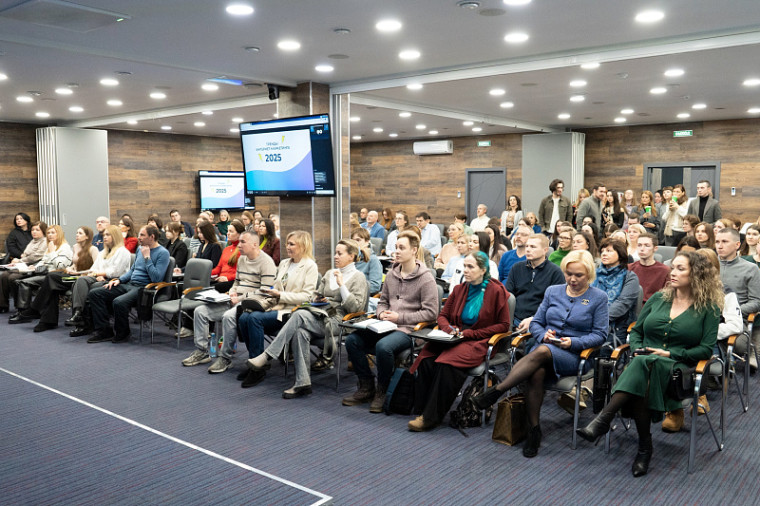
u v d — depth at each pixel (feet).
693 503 10.08
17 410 14.52
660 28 18.22
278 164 26.05
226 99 31.50
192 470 11.30
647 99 30.55
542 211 35.53
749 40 17.99
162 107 34.50
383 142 53.47
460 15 16.87
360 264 19.40
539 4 15.88
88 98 30.86
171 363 18.70
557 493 10.44
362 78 25.71
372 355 16.42
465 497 10.30
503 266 19.51
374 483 10.82
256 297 17.31
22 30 18.54
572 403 13.76
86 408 14.69
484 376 13.29
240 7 16.16
